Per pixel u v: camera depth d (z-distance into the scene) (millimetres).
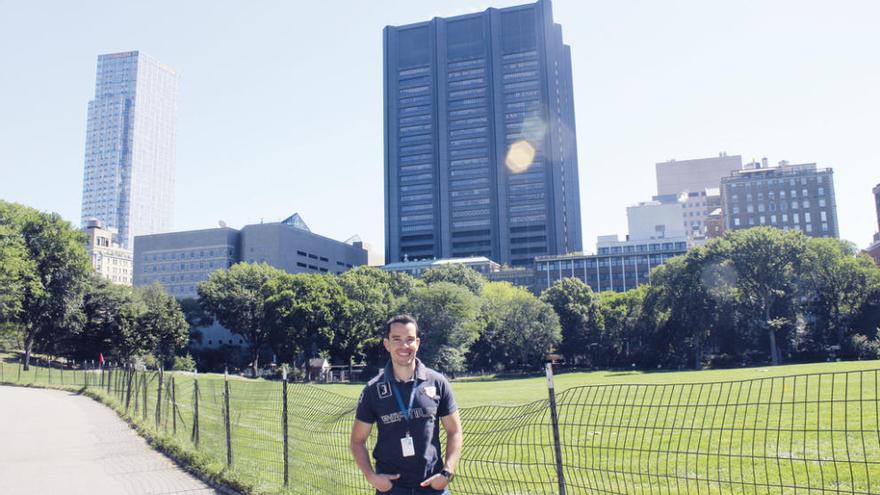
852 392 24312
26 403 33844
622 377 63375
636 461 13195
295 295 94312
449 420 5930
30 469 14992
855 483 9688
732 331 85688
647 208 185625
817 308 86875
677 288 84938
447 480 5641
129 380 26438
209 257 183375
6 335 89562
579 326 108125
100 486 12844
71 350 91500
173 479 13203
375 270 114750
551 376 6918
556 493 9922
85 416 26625
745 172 182625
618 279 168250
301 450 13062
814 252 80625
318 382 91125
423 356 84062
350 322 95375
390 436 5723
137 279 190000
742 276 80938
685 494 9891
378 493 5719
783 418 18312
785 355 86625
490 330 99750
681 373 64500
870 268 82562
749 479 10617
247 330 110875
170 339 99938
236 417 20188
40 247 71688
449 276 109938
